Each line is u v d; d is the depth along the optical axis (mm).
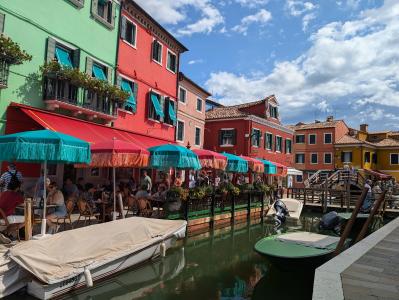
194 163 13977
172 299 8195
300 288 9336
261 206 23281
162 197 14789
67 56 14578
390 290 4926
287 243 10852
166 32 21141
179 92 24609
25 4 12484
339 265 6176
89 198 12758
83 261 7691
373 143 49594
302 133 50688
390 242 8797
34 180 13070
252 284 9523
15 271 6801
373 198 22672
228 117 32812
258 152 33250
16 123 12195
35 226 10633
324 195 27156
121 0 17453
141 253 9430
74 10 14695
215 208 17750
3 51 10922
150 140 18922
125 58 18031
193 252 12867
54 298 7070
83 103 14461
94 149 11188
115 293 8445
